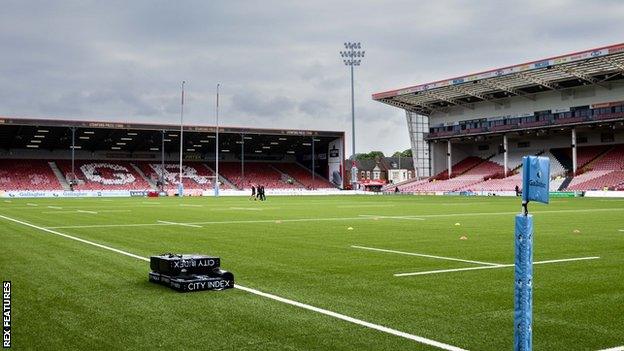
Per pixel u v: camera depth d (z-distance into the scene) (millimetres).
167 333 6422
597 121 66000
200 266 9312
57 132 75062
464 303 8078
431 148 89812
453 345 6004
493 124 80312
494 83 69000
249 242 16531
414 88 74812
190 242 16406
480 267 11570
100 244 15664
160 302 8016
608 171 67312
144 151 91438
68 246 15117
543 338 6293
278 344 6016
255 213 32125
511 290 9070
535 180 4367
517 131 74875
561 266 11742
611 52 53375
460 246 15539
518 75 64438
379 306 7867
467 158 91188
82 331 6504
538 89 72688
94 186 79938
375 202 50781
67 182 79938
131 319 7059
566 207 38969
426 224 23938
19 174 79250
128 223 23953
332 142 92812
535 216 29078
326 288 9211
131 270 10898
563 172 72375
